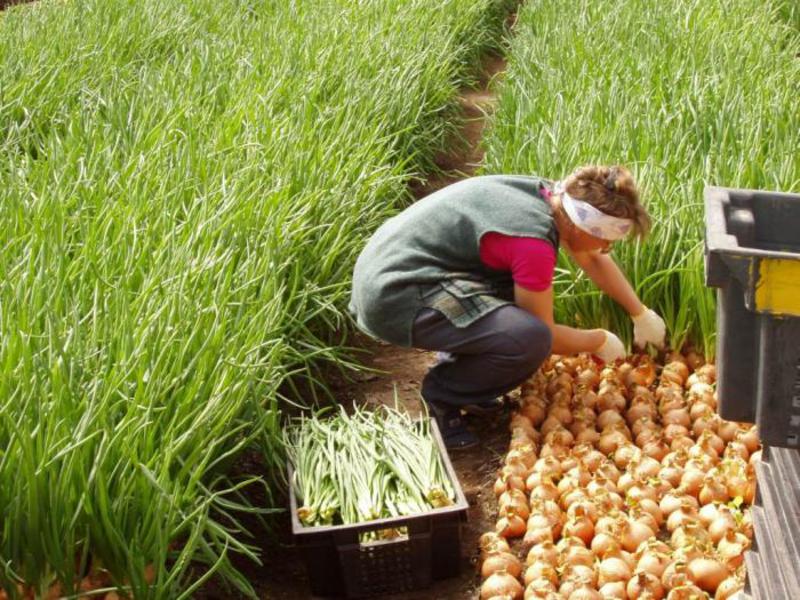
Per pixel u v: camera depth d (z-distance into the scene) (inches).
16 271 127.8
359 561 112.0
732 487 119.0
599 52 256.4
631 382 144.7
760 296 80.2
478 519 127.7
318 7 304.5
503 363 131.6
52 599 100.7
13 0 417.1
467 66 334.6
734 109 194.4
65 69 239.3
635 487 120.0
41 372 108.8
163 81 224.1
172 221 148.3
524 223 127.5
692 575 105.2
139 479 102.3
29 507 96.5
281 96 219.3
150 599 101.5
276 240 150.6
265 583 119.3
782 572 89.5
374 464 118.3
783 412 83.3
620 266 154.0
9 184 163.0
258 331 126.3
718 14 294.4
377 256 135.8
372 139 201.0
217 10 304.2
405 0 320.2
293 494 115.5
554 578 108.8
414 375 162.7
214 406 111.4
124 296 121.2
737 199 96.6
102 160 177.9
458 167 266.5
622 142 181.9
